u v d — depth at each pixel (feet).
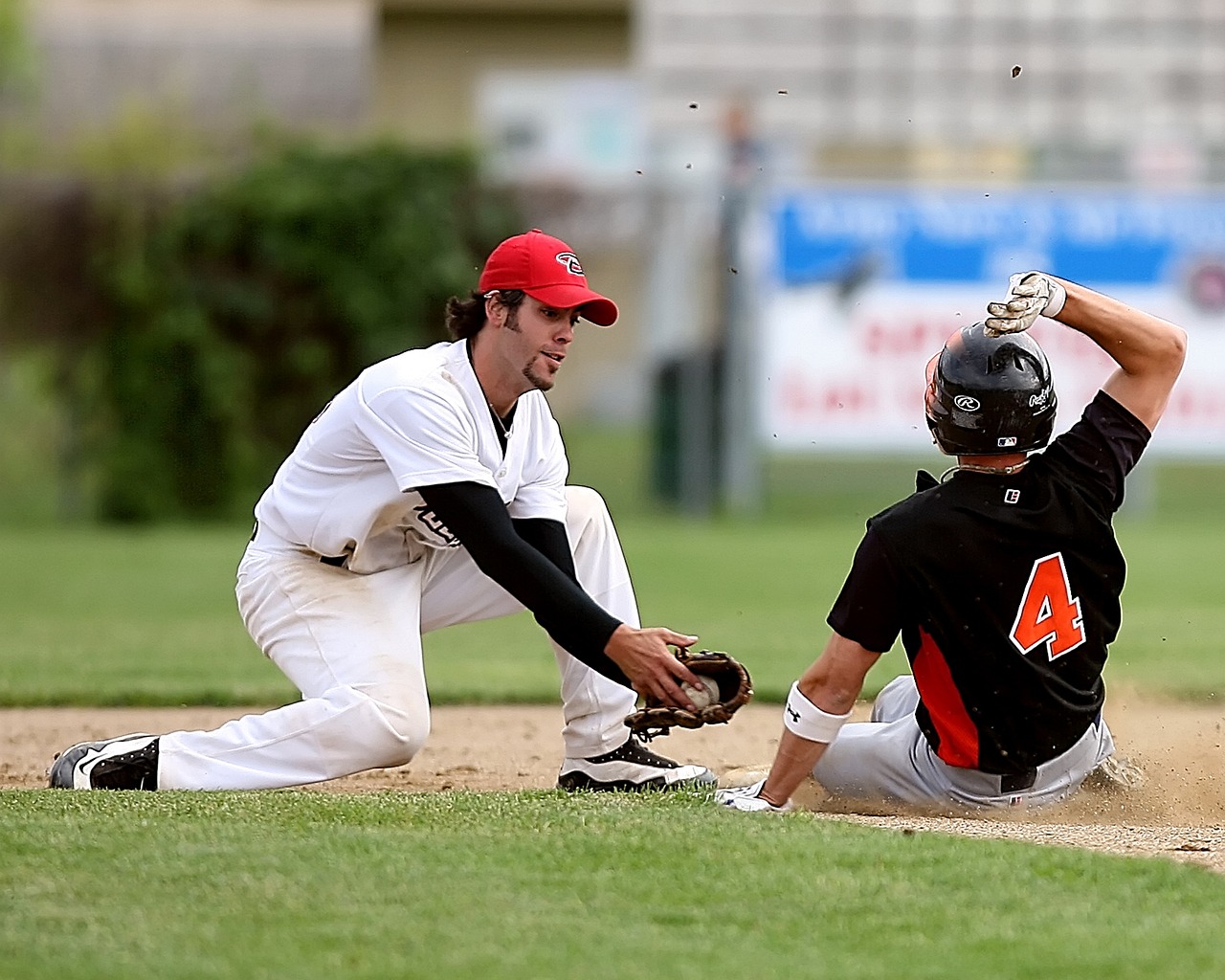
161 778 58.29
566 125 288.51
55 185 207.82
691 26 256.93
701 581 152.97
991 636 52.90
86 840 48.37
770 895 43.78
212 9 362.94
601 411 240.32
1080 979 37.99
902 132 257.34
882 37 257.55
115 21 354.54
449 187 213.87
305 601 59.82
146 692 89.97
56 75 340.39
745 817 52.08
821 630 120.47
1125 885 44.68
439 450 55.21
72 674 98.17
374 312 211.20
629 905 42.93
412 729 58.95
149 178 208.03
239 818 51.67
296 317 211.61
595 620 53.72
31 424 232.73
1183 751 68.95
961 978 38.01
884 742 57.82
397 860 46.50
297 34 354.74
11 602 141.90
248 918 41.68
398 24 286.66
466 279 214.07
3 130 275.80
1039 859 46.91
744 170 206.49
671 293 219.20
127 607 139.23
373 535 60.13
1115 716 82.02
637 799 56.59
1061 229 200.44
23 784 65.46
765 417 204.54
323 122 336.90
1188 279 201.36
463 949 39.58
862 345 202.08
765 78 257.55
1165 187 211.61
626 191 218.79
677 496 213.87
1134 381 53.42
